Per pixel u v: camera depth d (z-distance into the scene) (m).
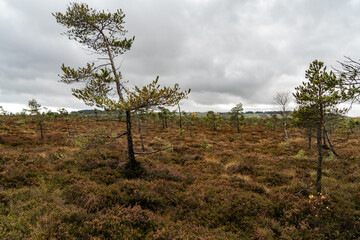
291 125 8.70
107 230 4.31
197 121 60.16
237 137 30.84
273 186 8.26
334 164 11.50
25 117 46.94
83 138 8.13
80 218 4.75
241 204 6.12
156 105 8.47
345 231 4.79
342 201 6.29
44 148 14.37
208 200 6.47
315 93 7.26
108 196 6.05
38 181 7.24
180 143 22.56
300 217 5.45
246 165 11.14
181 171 10.24
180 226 5.02
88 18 8.77
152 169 9.69
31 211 4.96
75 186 6.69
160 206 6.15
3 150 11.68
